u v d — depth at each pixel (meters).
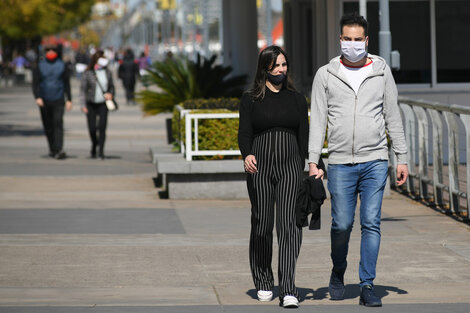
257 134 11.53
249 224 17.53
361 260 11.48
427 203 19.80
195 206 19.70
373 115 11.27
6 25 79.56
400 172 11.43
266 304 11.61
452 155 18.25
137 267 13.82
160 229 17.00
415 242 15.59
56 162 28.95
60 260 14.30
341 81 11.24
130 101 68.81
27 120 49.38
